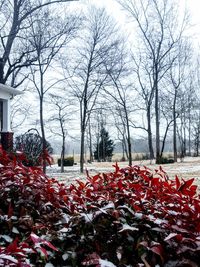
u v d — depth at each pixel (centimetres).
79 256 203
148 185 272
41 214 233
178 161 3039
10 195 237
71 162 2797
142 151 3612
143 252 194
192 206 218
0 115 1482
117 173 290
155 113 3109
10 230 211
